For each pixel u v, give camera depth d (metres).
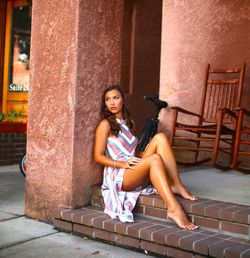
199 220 2.75
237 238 2.55
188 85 5.21
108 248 2.81
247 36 4.85
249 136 4.75
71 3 3.19
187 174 4.18
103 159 3.14
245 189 3.39
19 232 3.11
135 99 7.14
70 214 3.12
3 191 4.53
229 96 5.02
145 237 2.69
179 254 2.54
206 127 4.48
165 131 5.31
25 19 8.12
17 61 8.25
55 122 3.31
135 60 7.12
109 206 3.05
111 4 3.44
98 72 3.36
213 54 5.05
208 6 5.08
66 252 2.69
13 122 6.82
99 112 3.40
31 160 3.50
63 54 3.25
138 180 2.98
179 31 5.27
